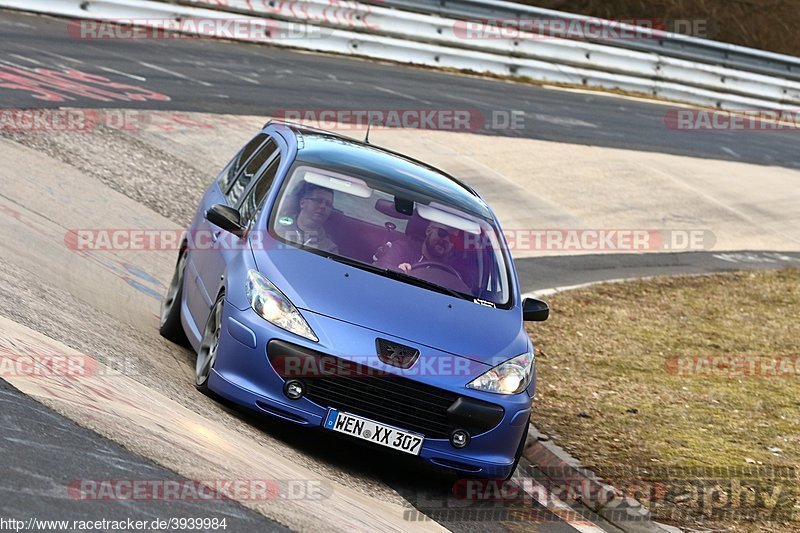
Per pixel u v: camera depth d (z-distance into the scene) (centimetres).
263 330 2180
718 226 6931
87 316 2562
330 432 2159
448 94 8506
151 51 7350
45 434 1655
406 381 2166
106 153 4731
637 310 4728
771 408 3478
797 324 4897
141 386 2114
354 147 2883
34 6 7656
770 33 13800
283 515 1666
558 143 7831
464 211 2727
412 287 2403
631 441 2920
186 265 2822
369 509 1914
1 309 2230
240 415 2286
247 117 6184
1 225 3095
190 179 4922
